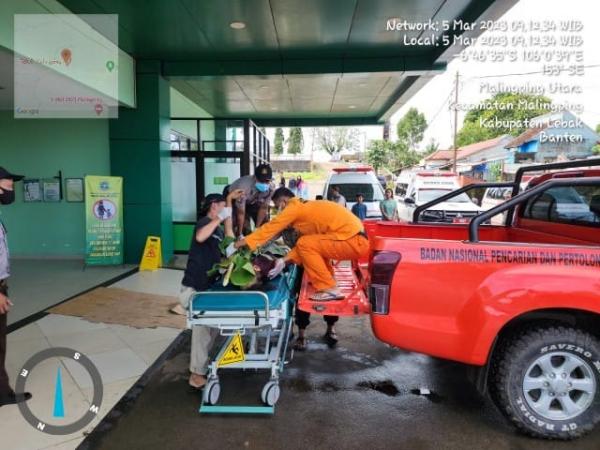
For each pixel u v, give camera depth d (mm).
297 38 7680
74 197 9508
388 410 3438
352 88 11016
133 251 8977
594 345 2920
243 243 3533
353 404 3533
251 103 13023
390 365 4297
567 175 4051
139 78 8688
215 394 3424
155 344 4742
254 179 6223
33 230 9664
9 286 7199
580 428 2969
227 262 3393
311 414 3383
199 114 13797
